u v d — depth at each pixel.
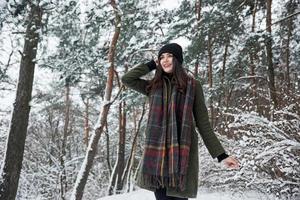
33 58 10.38
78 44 10.16
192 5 14.09
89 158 9.87
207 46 14.25
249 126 5.90
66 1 9.00
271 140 5.25
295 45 15.07
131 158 16.89
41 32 9.63
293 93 5.77
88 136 23.00
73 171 16.22
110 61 10.46
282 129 5.57
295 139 5.17
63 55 10.30
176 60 2.55
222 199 5.86
